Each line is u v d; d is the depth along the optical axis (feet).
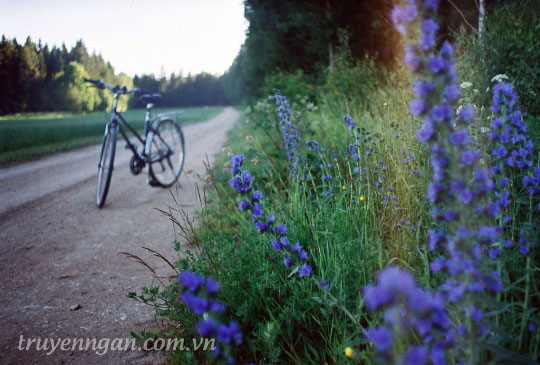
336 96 29.96
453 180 3.73
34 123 70.49
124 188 21.11
